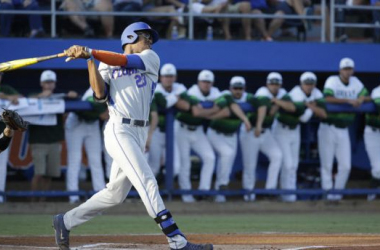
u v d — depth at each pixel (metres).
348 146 49.47
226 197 51.69
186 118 47.09
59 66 51.97
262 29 54.53
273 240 28.34
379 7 55.22
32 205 45.06
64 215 22.22
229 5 53.16
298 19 55.03
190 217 42.34
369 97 49.28
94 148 46.03
